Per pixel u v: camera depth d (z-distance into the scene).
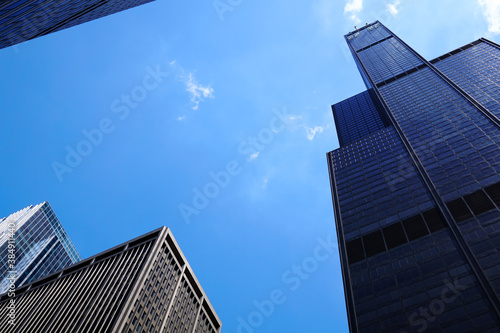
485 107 79.56
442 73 112.69
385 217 60.34
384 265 49.62
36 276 141.62
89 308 82.06
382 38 185.62
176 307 92.12
